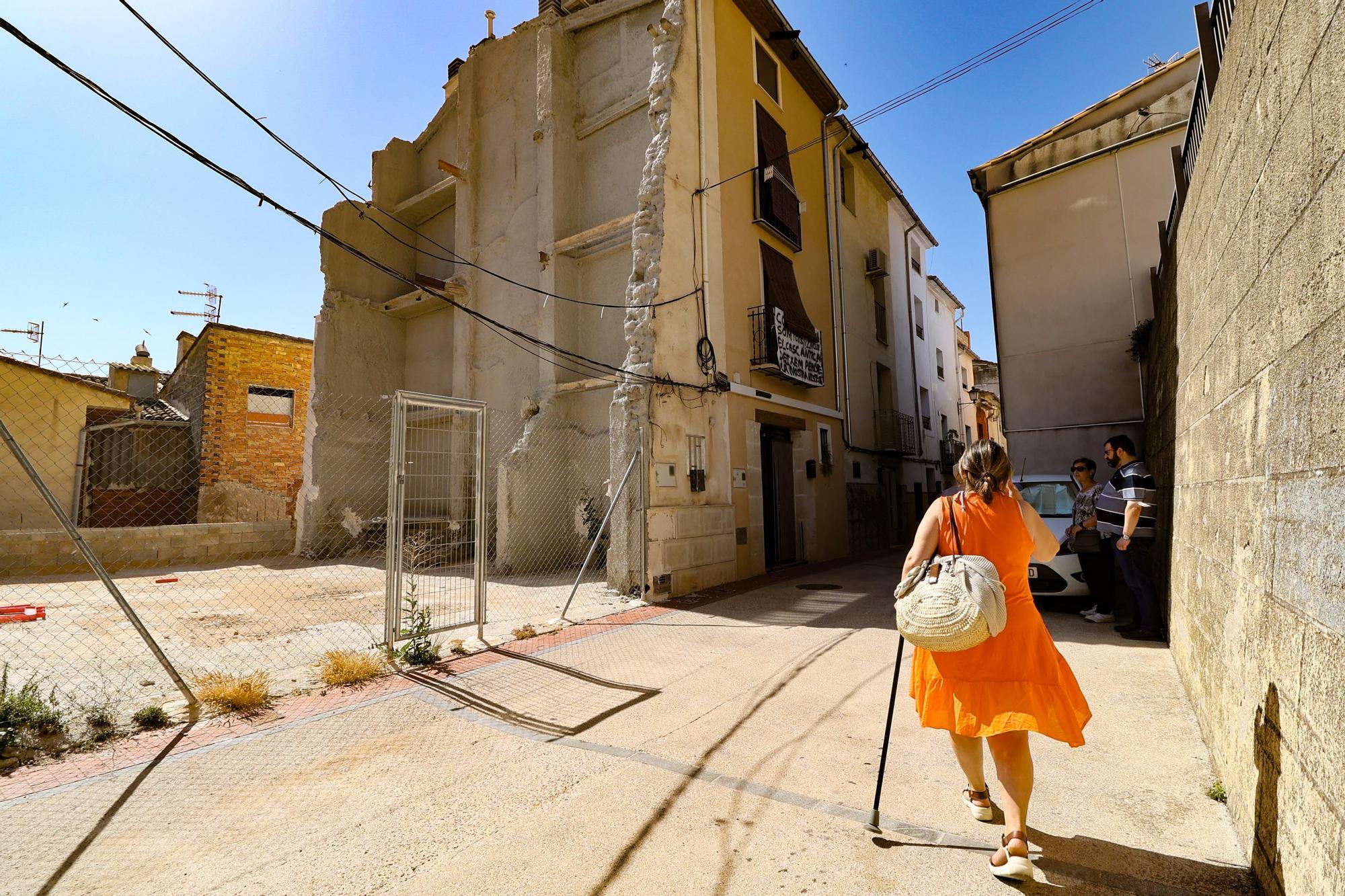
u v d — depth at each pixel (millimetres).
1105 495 5699
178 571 11109
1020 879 2166
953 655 2250
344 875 2301
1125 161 10070
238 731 3729
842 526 13953
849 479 14625
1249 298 2512
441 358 14586
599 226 11141
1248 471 2477
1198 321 3781
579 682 4707
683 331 9281
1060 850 2361
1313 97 1779
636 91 11180
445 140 15516
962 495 2439
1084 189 10383
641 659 5332
